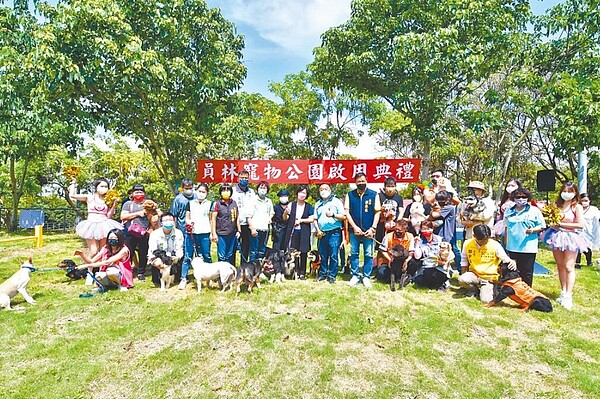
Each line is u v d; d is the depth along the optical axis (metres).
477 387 3.71
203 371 3.94
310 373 3.90
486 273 5.83
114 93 11.68
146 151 19.55
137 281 6.96
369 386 3.71
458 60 10.99
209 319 5.15
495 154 18.42
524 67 13.98
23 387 3.61
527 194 5.85
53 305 5.64
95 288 6.41
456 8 11.15
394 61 11.70
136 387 3.67
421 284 6.55
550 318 5.25
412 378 3.85
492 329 4.92
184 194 7.04
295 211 7.21
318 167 10.35
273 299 5.89
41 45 9.88
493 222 7.15
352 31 12.59
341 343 4.52
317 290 6.32
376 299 5.92
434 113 12.55
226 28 13.52
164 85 11.67
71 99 11.41
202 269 6.30
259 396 3.54
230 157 13.48
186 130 12.68
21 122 11.97
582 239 5.68
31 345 4.40
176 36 11.72
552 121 16.17
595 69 11.86
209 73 12.45
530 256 5.87
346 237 7.55
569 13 12.00
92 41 10.24
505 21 11.38
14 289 5.59
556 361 4.12
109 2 10.37
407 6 11.84
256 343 4.45
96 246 7.08
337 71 13.27
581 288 6.72
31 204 20.11
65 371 3.89
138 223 7.08
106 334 4.67
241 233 7.33
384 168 10.14
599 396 3.56
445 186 7.28
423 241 6.64
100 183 7.18
